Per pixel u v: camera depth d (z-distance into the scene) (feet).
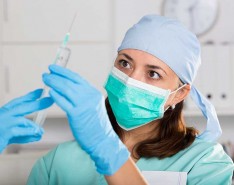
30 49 10.23
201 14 10.94
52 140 11.19
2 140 3.56
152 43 4.84
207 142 5.36
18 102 3.69
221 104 9.91
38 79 10.27
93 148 3.54
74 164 5.15
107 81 5.09
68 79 3.42
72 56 10.25
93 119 3.43
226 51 9.87
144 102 4.90
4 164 5.80
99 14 10.25
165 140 5.22
